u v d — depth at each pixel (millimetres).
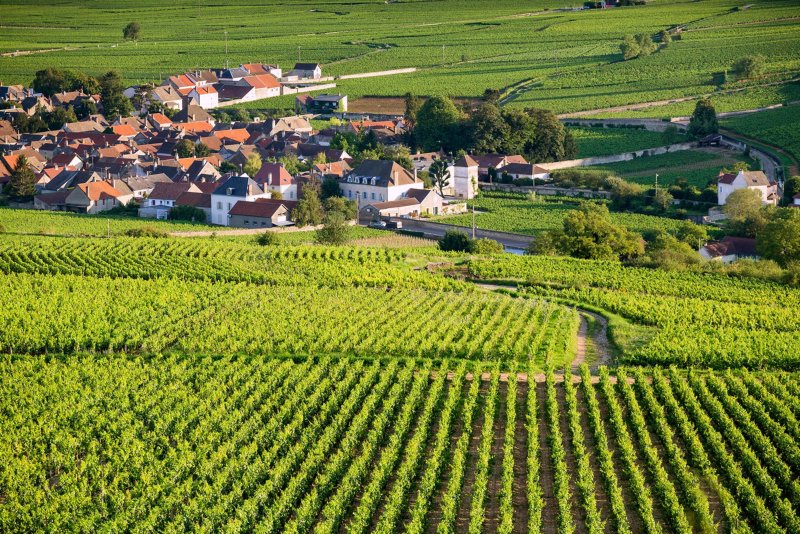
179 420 93562
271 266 165125
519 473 84688
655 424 94875
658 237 186375
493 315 137125
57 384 103188
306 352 119062
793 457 86938
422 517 76125
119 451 86500
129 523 75375
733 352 115812
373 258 174250
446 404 96812
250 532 75438
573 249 182875
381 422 92250
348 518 78562
